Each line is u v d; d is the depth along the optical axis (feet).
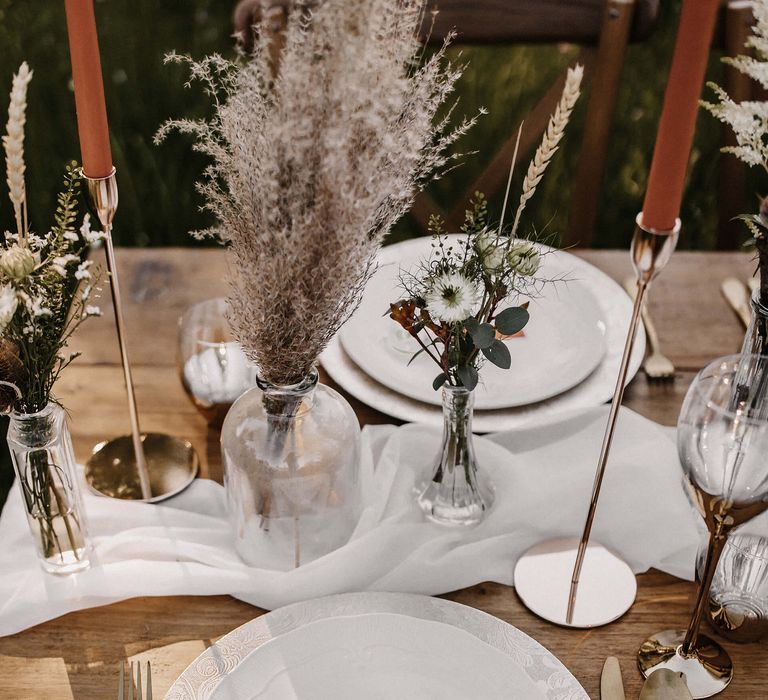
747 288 4.00
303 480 2.69
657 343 3.69
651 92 9.25
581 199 5.39
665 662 2.60
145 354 3.68
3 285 2.40
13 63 9.26
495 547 2.91
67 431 2.71
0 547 2.91
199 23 9.70
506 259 2.49
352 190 2.18
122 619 2.74
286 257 2.29
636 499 3.03
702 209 8.63
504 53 9.23
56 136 8.91
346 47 2.07
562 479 3.07
